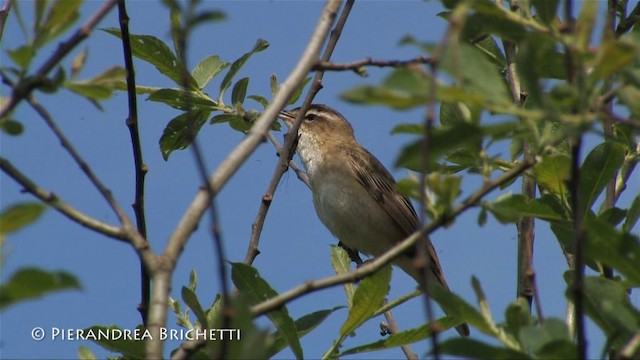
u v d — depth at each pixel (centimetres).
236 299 708
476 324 791
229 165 789
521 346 782
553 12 713
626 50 631
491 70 657
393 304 987
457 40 627
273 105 827
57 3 740
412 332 1006
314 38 868
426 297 659
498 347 757
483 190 758
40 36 741
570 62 653
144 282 1102
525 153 958
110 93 761
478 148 779
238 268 963
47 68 768
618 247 803
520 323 788
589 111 656
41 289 615
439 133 654
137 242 761
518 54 666
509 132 748
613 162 967
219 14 715
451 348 767
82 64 764
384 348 1009
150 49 1275
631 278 812
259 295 959
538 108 643
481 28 783
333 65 857
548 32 691
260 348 696
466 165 1007
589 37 651
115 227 769
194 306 961
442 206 752
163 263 751
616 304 777
